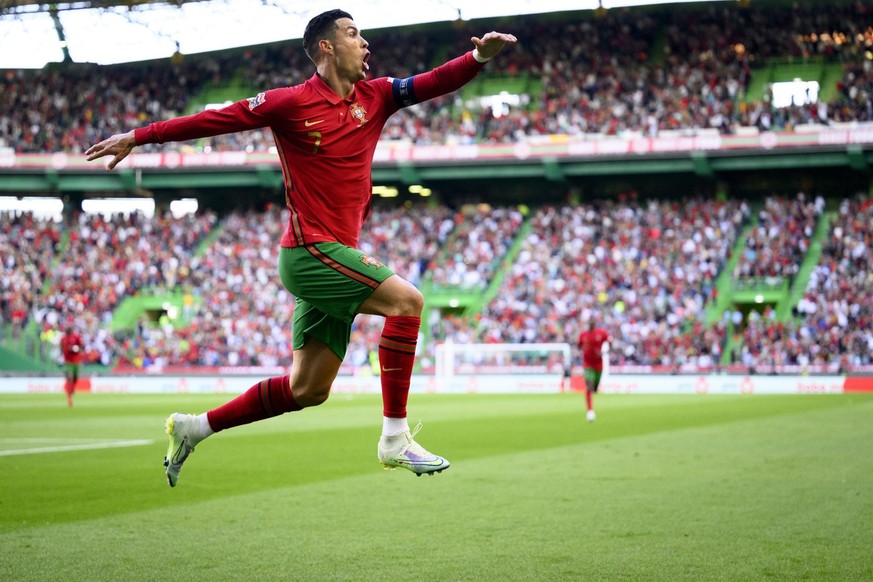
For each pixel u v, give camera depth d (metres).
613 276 47.03
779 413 23.89
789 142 44.97
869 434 17.09
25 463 13.00
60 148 54.28
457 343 46.59
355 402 32.84
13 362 47.81
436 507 8.88
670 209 49.09
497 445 15.57
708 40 50.56
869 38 48.03
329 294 5.62
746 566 6.28
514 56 53.59
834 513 8.40
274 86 55.59
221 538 7.36
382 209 54.69
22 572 6.16
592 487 10.19
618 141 47.22
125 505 9.10
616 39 52.25
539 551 6.80
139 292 50.97
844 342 41.56
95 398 37.31
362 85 5.94
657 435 17.31
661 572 6.11
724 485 10.27
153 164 52.19
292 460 13.25
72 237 53.19
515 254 49.81
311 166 5.71
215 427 6.06
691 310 44.62
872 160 44.56
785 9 49.84
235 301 49.59
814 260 45.38
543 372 44.16
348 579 5.96
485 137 50.91
